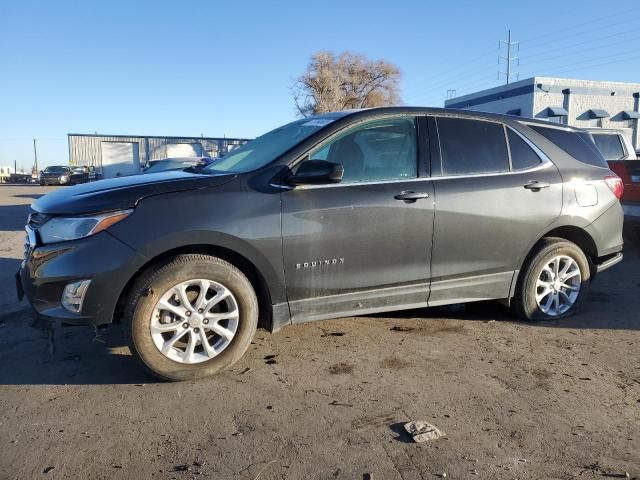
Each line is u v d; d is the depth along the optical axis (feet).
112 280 11.16
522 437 9.75
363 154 13.53
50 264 11.23
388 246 13.42
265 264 12.25
